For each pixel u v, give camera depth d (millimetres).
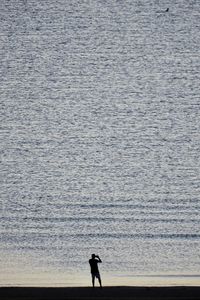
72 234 108938
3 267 94188
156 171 142125
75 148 155250
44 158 149000
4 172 140875
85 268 94188
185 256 99750
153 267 94812
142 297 73188
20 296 73875
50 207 122312
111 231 110250
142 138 161500
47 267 94438
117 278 89062
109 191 131125
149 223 113938
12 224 113500
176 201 125500
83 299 72438
